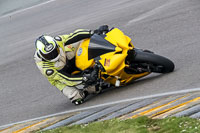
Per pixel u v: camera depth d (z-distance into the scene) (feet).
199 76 77.71
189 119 53.78
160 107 64.95
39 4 239.30
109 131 59.72
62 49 86.38
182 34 112.37
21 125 86.58
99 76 85.30
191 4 137.18
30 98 108.06
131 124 59.21
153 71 82.74
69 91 89.76
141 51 83.76
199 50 94.73
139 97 77.97
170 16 132.46
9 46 175.11
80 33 87.40
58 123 76.48
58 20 189.47
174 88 75.87
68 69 88.94
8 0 265.75
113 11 168.14
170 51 102.47
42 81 118.83
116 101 81.05
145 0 168.14
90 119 71.00
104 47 83.56
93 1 204.33
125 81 86.33
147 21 136.56
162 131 53.47
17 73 135.64
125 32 134.41
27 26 199.41
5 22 221.25
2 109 107.14
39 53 85.51
